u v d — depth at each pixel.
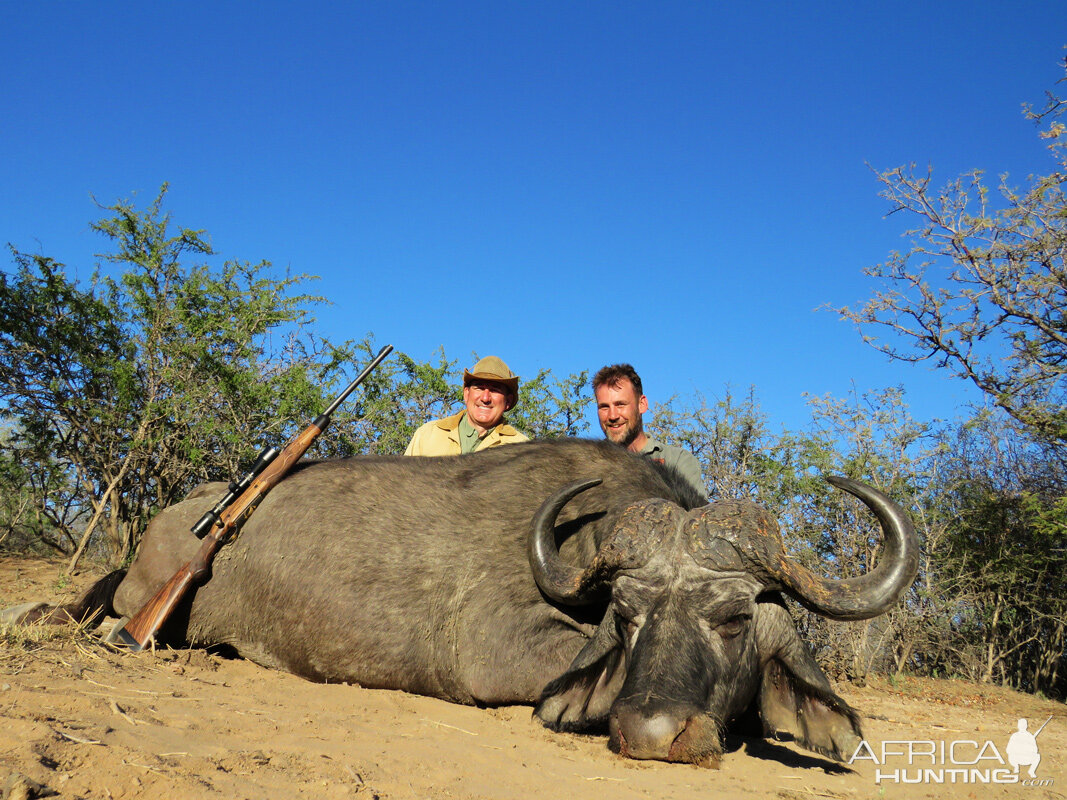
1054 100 10.98
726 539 4.62
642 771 4.11
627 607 4.63
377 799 3.05
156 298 11.02
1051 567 11.77
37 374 10.47
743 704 4.79
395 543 5.93
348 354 11.64
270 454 6.23
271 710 4.34
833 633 10.35
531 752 4.26
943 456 12.28
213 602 6.06
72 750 3.00
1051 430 11.23
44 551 12.33
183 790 2.78
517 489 6.09
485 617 5.70
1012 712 8.81
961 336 11.72
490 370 8.19
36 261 10.44
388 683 5.84
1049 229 11.29
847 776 4.79
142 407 10.60
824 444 11.43
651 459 6.09
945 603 11.23
